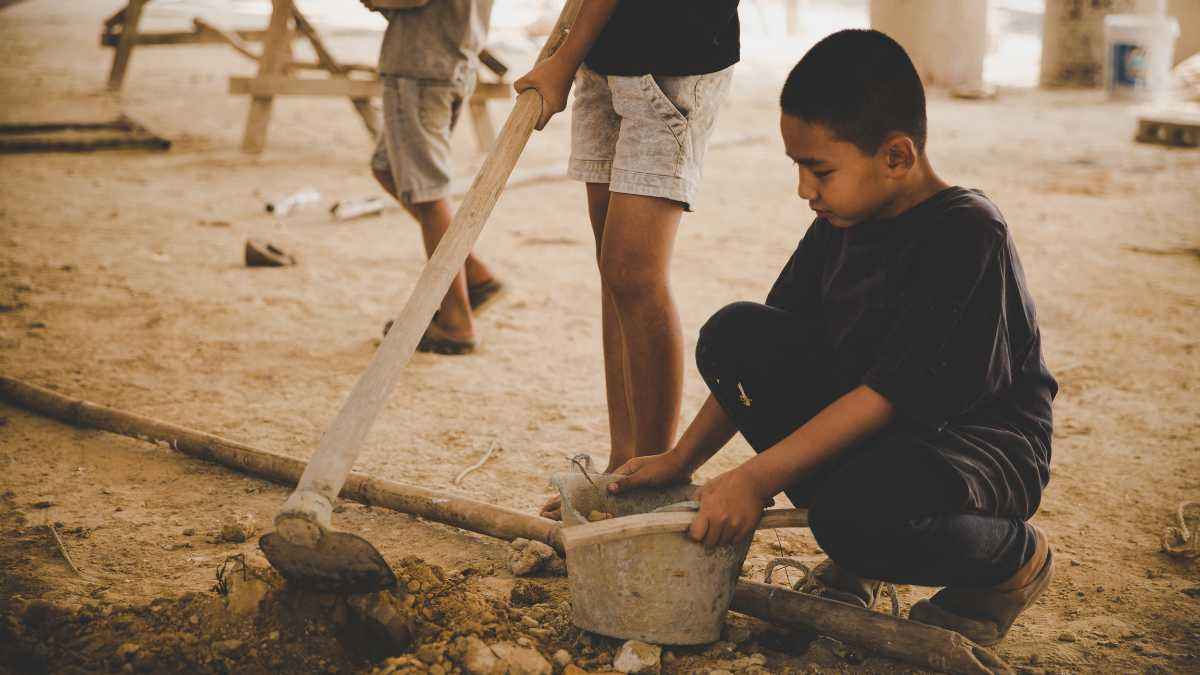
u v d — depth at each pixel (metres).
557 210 6.83
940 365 1.97
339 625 2.03
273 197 7.01
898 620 2.09
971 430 2.06
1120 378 3.98
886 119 1.95
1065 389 3.88
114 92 11.22
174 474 3.06
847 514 1.95
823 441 2.00
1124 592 2.46
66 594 2.32
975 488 1.96
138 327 4.44
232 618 2.05
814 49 2.01
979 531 2.01
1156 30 10.96
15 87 11.20
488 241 6.05
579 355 4.25
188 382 3.85
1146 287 5.11
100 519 2.75
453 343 4.19
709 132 2.67
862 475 1.96
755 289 5.15
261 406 3.64
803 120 1.98
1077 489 3.06
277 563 1.95
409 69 3.81
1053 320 4.66
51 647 2.05
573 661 2.08
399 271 5.39
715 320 2.28
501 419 3.57
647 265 2.60
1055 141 9.00
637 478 2.30
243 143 8.45
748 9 19.50
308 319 4.62
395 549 2.61
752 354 2.24
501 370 4.05
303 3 19.59
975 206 2.00
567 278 5.34
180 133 9.29
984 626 2.15
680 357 2.68
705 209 6.85
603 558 2.04
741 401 2.28
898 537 1.95
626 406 2.88
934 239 2.00
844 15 19.41
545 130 9.71
